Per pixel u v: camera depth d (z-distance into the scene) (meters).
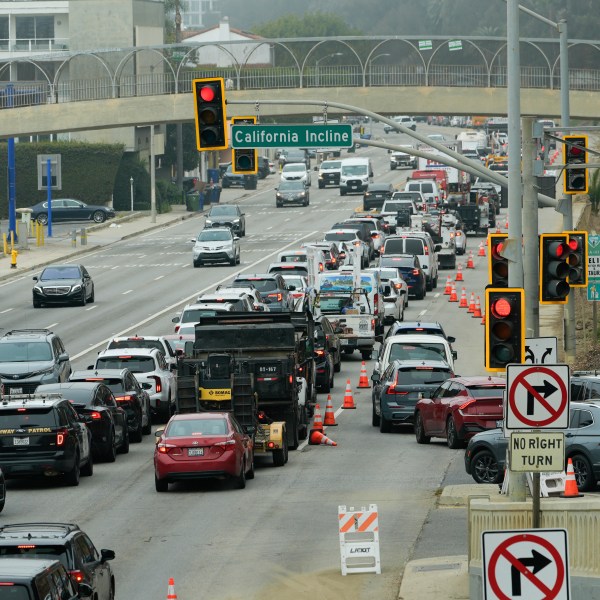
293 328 87.69
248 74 195.88
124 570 56.12
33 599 36.06
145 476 80.00
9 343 109.56
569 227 94.50
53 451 75.31
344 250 184.12
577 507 46.66
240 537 62.06
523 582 33.25
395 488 73.06
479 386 85.56
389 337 103.38
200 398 81.44
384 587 52.59
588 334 133.62
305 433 92.19
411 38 193.00
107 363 100.94
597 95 188.38
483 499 50.03
